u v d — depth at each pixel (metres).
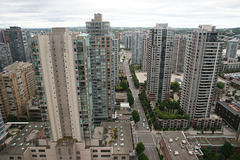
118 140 118.81
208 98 164.00
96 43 144.00
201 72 154.12
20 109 179.50
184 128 167.75
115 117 172.38
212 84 158.75
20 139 120.19
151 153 135.25
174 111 197.12
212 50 146.25
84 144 106.88
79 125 104.31
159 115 172.50
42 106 101.06
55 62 93.75
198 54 149.38
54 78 95.19
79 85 96.06
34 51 89.88
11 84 167.75
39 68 92.81
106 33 151.75
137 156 130.00
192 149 112.56
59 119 103.38
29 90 198.50
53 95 98.56
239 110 174.50
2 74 169.12
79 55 91.00
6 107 174.25
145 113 195.38
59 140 106.38
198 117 170.62
